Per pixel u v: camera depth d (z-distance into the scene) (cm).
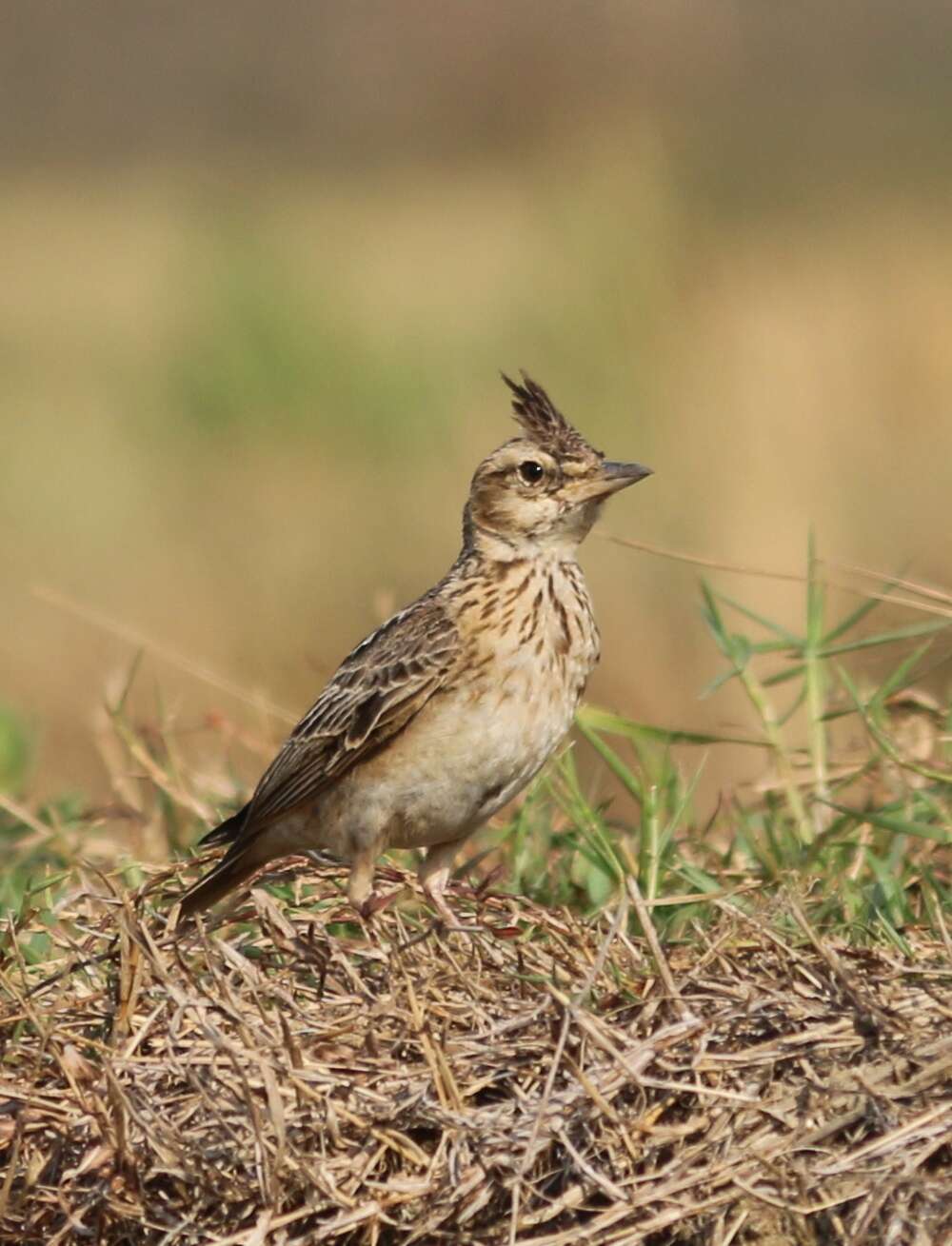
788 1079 682
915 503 1917
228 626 1934
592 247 2472
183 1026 734
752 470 1962
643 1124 670
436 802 879
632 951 755
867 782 1001
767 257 2534
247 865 906
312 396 2494
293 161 4234
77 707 1678
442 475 2300
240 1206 686
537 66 3984
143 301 3098
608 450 2092
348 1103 696
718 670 1611
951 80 3825
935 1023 691
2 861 1014
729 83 3959
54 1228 706
